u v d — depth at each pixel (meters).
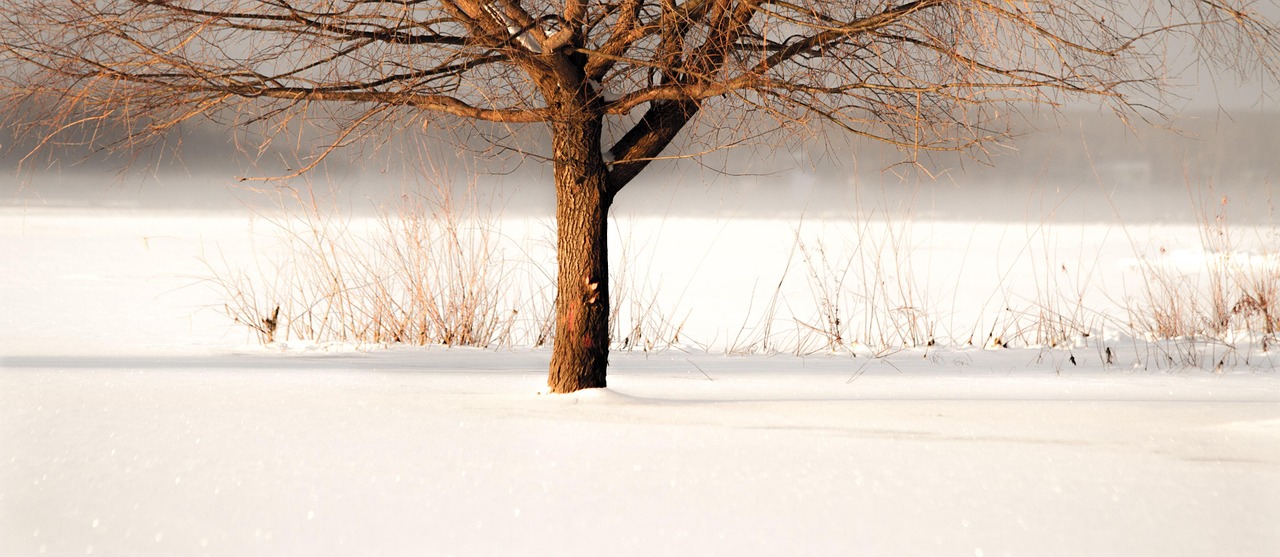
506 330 7.91
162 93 4.14
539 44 4.49
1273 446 3.44
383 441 3.46
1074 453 3.32
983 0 4.05
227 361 6.39
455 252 8.56
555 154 4.80
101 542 2.38
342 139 4.54
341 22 4.20
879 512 2.62
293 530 2.46
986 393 5.16
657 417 4.00
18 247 17.30
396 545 2.36
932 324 8.27
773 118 4.18
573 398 4.55
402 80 4.34
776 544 2.37
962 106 4.13
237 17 4.19
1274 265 8.73
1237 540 2.42
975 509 2.65
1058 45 4.27
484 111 4.56
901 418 3.96
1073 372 6.30
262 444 3.40
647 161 4.83
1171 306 8.40
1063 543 2.38
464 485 2.87
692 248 17.72
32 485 2.85
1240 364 6.72
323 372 5.62
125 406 4.14
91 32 4.20
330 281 8.70
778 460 3.19
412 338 7.95
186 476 2.96
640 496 2.77
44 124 4.20
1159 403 4.51
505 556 2.29
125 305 10.32
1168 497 2.78
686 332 9.01
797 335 8.57
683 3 4.36
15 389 4.63
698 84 4.30
